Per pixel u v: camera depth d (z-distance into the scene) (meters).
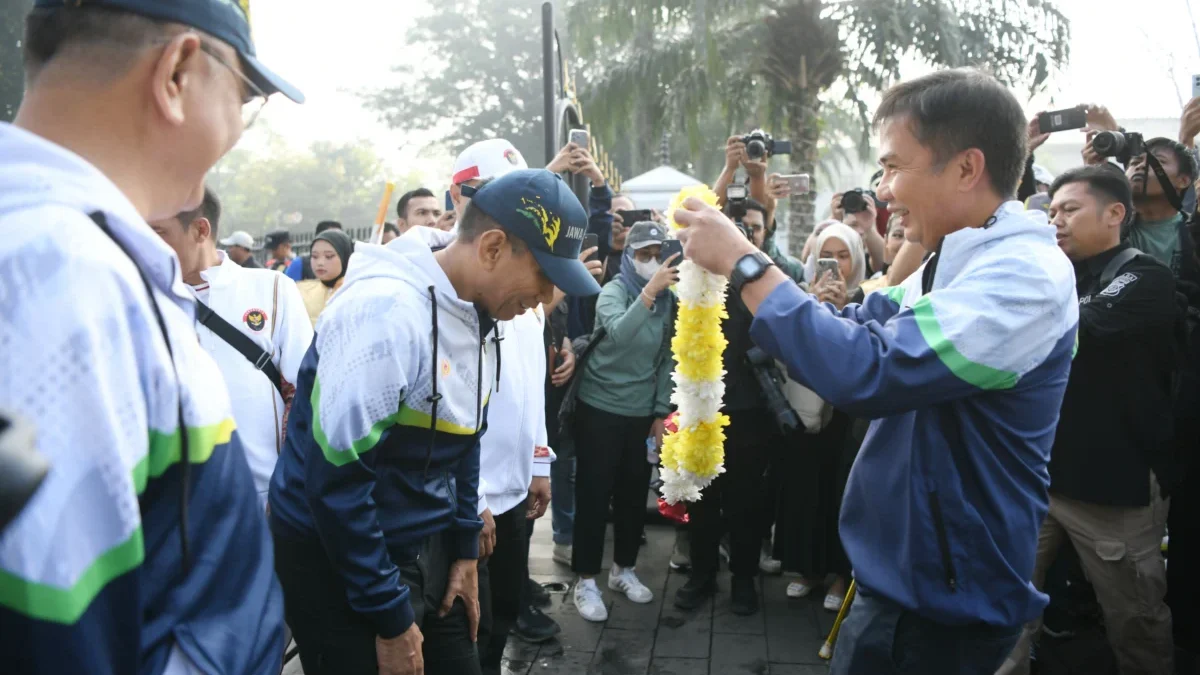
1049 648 3.92
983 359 1.56
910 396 1.58
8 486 0.48
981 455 1.67
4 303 0.71
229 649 0.90
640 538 4.43
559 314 4.43
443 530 2.08
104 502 0.75
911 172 1.76
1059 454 3.06
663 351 4.23
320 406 1.78
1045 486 1.78
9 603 0.70
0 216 0.75
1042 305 1.58
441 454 1.99
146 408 0.82
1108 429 2.97
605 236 4.87
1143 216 3.76
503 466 2.88
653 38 14.04
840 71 12.51
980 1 11.91
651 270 4.25
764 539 4.88
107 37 0.89
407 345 1.81
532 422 2.96
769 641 3.90
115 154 0.90
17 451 0.49
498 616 3.01
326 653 1.92
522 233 1.91
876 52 11.63
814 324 1.63
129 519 0.77
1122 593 3.03
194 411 0.89
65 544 0.72
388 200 3.99
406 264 1.89
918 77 1.79
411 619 1.86
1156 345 2.96
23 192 0.76
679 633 3.99
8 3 7.28
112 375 0.77
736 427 4.09
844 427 4.13
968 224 1.76
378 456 1.90
